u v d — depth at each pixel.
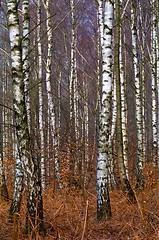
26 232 6.89
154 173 8.97
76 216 8.16
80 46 27.00
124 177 10.52
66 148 15.09
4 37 22.39
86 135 18.88
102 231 7.37
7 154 15.89
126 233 7.19
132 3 13.54
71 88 18.02
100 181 8.36
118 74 10.96
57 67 23.47
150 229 6.40
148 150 20.69
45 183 14.21
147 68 25.17
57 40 26.56
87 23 27.27
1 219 8.14
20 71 7.02
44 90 24.84
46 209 9.15
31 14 22.41
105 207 8.25
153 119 15.18
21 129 6.95
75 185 13.20
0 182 11.79
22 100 6.99
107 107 8.39
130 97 29.84
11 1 7.04
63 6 23.39
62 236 6.94
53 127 15.08
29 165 6.94
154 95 15.28
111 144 13.52
